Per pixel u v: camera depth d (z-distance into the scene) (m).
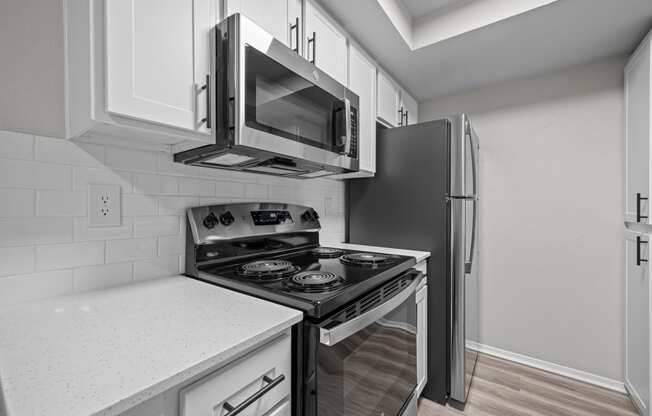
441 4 1.77
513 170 2.31
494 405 1.75
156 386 0.49
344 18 1.60
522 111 2.29
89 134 0.90
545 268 2.19
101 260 0.99
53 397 0.45
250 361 0.67
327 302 0.85
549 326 2.17
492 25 1.65
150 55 0.81
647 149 1.57
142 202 1.09
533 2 1.52
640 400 1.64
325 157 1.32
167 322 0.73
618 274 1.96
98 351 0.59
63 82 0.91
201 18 0.93
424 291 1.73
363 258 1.41
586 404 1.77
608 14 1.54
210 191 1.32
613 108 1.98
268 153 1.06
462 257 1.73
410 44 1.88
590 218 2.05
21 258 0.84
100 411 0.43
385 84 2.10
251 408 0.67
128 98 0.77
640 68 1.68
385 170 1.99
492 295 2.38
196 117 0.92
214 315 0.78
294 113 1.15
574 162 2.10
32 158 0.85
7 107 0.82
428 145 1.83
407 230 1.89
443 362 1.74
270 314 0.79
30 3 0.85
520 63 2.06
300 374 0.81
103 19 0.74
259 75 1.00
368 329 1.02
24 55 0.84
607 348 1.98
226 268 1.23
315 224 1.76
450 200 1.77
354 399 0.96
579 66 2.09
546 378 2.05
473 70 2.17
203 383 0.58
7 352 0.58
